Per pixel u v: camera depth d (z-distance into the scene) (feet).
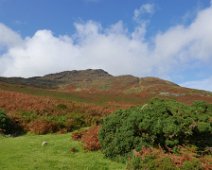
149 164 53.98
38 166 58.90
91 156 65.87
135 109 69.10
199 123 62.08
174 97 306.76
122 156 63.16
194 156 58.65
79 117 112.37
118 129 65.72
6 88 222.69
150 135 62.39
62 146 72.64
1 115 95.66
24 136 92.22
